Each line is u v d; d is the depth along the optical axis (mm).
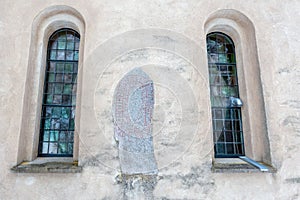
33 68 3812
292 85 3805
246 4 4059
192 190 3320
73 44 4160
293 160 3545
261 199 3379
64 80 4004
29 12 3762
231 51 4367
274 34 3986
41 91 3857
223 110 4094
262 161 3715
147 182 3299
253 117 3928
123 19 3809
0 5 3754
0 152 3271
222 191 3352
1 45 3588
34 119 3664
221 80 4207
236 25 4258
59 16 4016
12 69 3531
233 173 3438
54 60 4066
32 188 3201
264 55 3877
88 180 3262
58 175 3262
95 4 3838
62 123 3869
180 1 3967
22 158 3439
